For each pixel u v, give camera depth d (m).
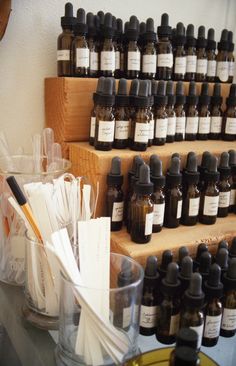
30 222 0.62
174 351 0.50
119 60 0.95
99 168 0.77
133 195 0.75
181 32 1.01
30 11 0.95
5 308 0.73
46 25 0.98
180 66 1.03
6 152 0.84
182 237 0.77
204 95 1.02
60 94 0.89
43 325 0.66
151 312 0.67
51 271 0.63
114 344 0.55
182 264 0.65
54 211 0.65
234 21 1.31
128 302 0.58
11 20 0.93
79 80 0.87
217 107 1.05
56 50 1.00
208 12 1.25
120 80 0.81
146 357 0.62
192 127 1.02
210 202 0.84
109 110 0.79
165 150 0.86
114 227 0.79
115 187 0.78
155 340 0.67
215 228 0.84
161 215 0.79
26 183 0.70
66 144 0.90
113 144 0.84
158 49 0.97
